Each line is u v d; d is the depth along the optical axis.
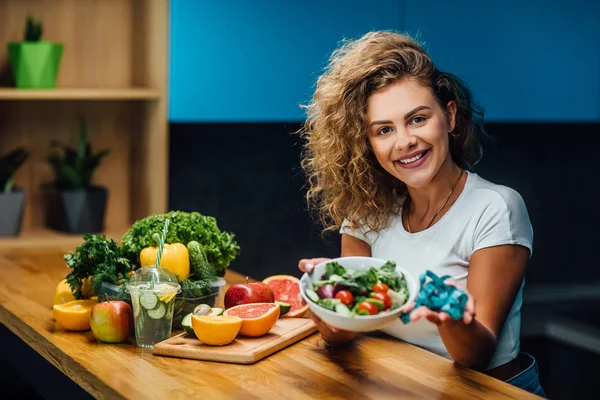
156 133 3.21
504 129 3.91
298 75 3.26
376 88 1.88
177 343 1.79
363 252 2.13
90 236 1.97
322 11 3.24
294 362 1.74
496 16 3.44
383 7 3.31
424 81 1.86
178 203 3.51
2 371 2.57
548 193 4.04
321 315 1.59
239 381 1.63
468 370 1.69
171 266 1.91
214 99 3.19
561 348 3.87
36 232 3.27
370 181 2.04
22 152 3.14
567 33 3.55
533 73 3.53
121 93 3.11
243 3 3.16
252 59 3.20
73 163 3.26
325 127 2.02
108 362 1.73
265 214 3.66
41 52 3.04
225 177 3.57
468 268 1.90
